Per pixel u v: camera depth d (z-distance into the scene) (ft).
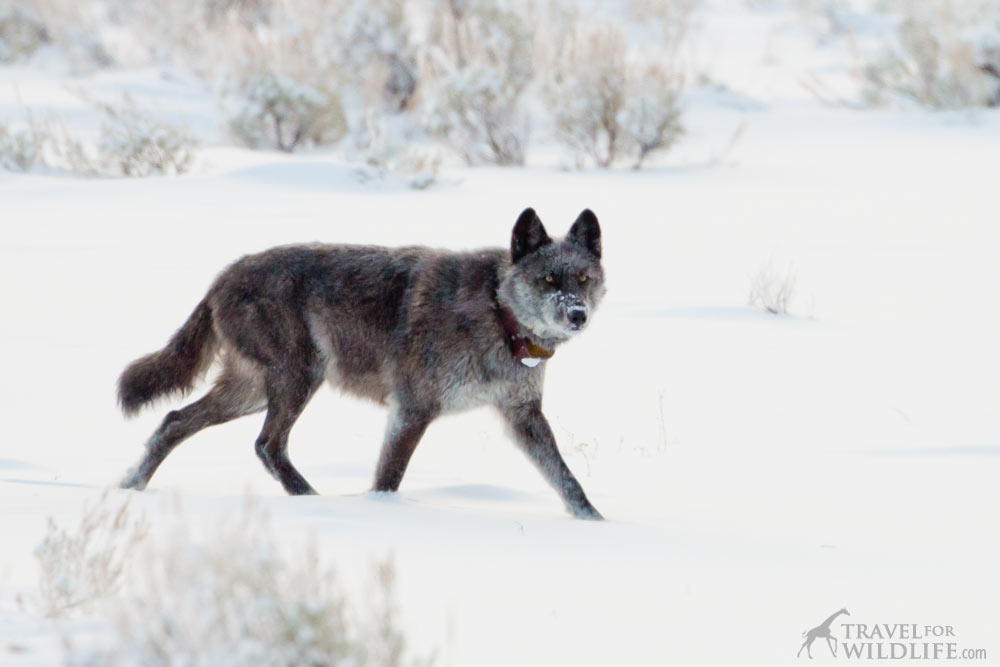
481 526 64.08
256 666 33.45
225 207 198.18
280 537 55.83
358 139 280.31
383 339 79.30
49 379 111.45
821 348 125.80
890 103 338.54
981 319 137.18
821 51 435.12
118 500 64.18
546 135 291.99
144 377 84.69
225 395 83.46
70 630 40.42
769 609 51.01
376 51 320.70
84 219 188.44
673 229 190.39
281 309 80.59
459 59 299.99
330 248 82.28
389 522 62.54
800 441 95.45
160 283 150.10
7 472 81.30
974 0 333.62
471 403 79.41
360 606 44.39
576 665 42.09
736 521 73.26
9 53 376.68
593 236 83.20
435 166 236.02
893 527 71.46
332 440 99.81
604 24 297.12
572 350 126.52
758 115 328.08
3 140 233.96
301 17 328.29
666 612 49.55
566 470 77.41
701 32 475.31
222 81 278.46
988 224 191.21
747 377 115.24
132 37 424.46
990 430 96.53
